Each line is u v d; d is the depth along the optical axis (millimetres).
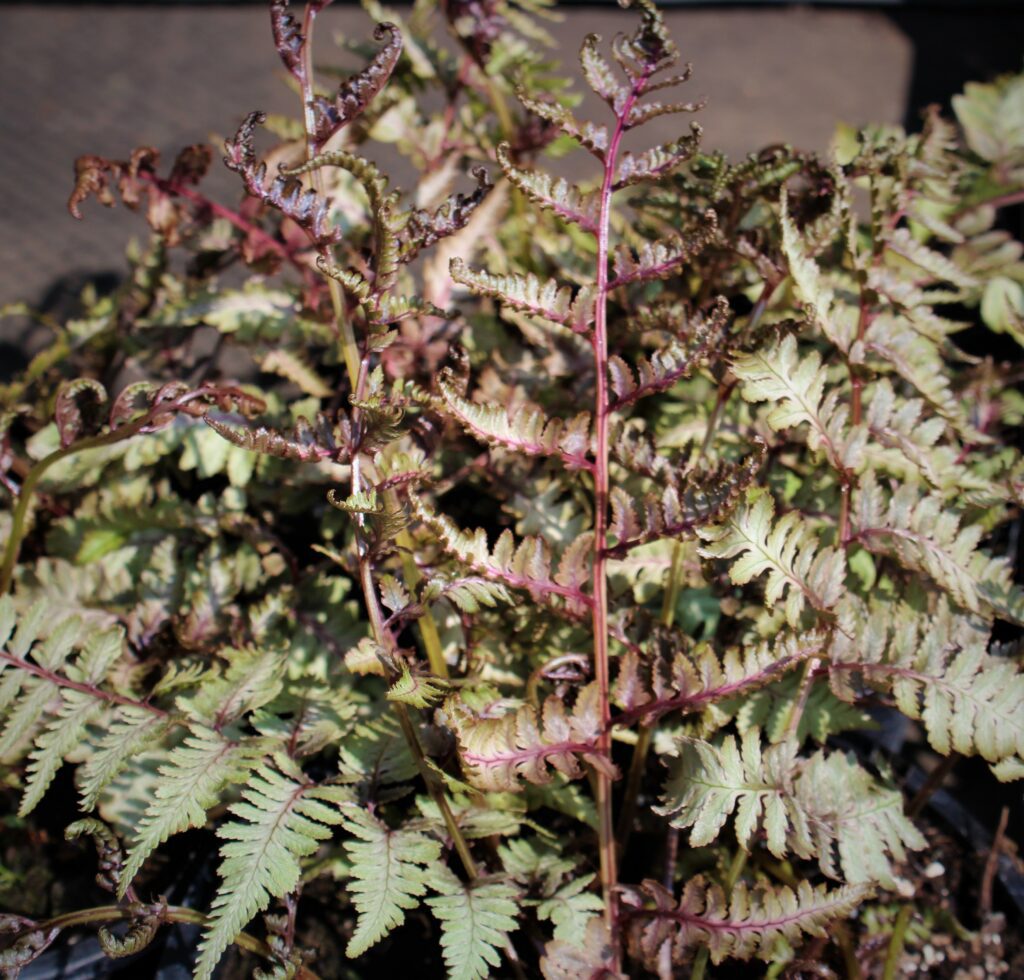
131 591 741
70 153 1359
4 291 1170
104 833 569
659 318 602
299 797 577
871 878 574
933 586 640
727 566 660
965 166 811
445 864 593
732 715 637
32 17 1606
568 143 790
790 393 583
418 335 728
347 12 1547
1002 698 580
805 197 650
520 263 780
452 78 810
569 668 636
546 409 726
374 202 518
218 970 631
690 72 560
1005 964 662
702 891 577
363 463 625
